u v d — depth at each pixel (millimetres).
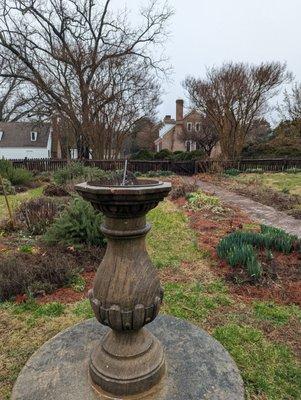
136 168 20172
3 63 20031
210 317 2932
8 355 2408
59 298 3283
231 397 1875
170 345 2326
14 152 35781
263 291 3416
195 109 25578
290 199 9109
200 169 19797
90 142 20391
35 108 20547
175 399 1856
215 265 4156
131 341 1952
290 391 2057
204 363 2145
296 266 4008
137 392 1879
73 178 11469
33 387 1951
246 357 2363
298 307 3121
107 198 1602
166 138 40156
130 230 1763
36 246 4777
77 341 2371
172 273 3943
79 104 19797
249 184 12930
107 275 1797
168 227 6172
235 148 21797
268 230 5066
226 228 5973
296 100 24578
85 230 4691
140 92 21016
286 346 2508
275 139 25625
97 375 1909
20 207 7043
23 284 3361
